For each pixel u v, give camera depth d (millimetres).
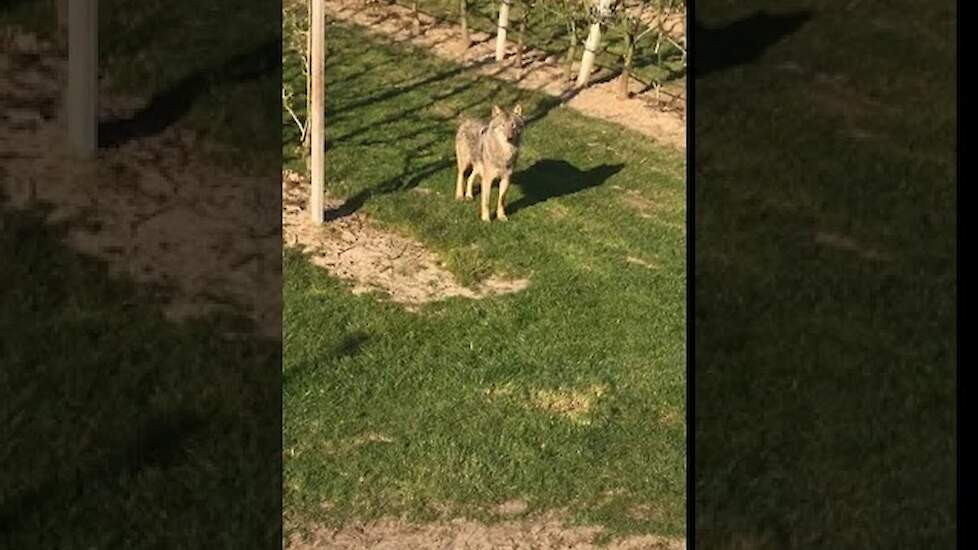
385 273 7137
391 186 8133
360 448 5703
